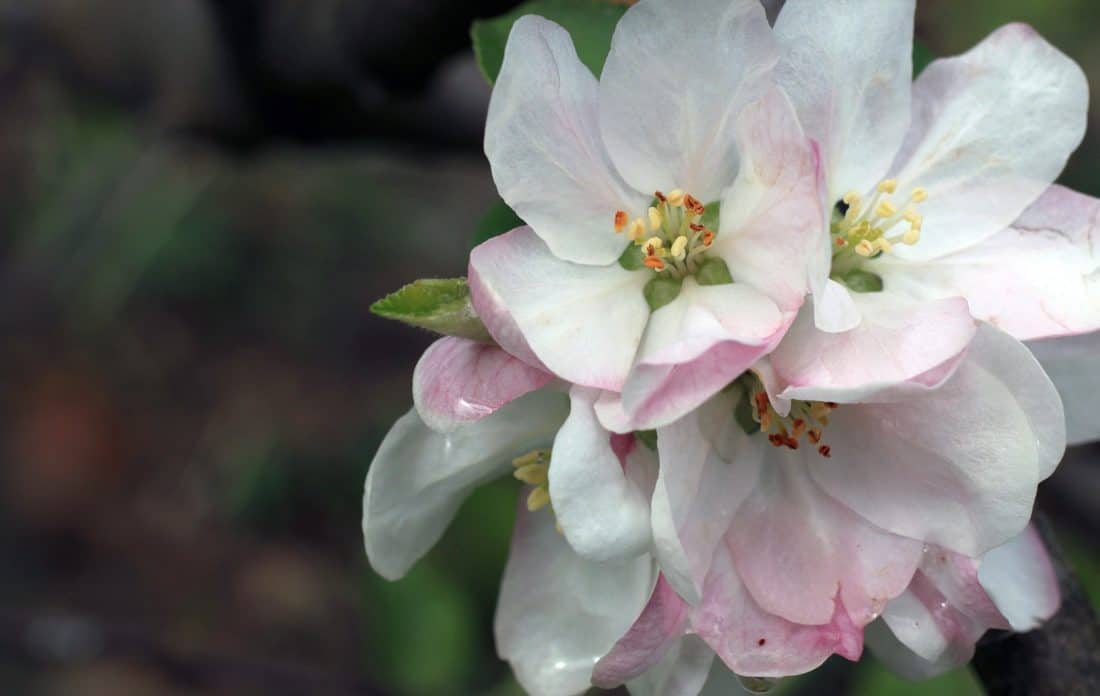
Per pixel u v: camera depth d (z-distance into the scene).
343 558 0.66
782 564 0.26
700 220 0.26
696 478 0.26
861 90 0.27
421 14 0.32
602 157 0.26
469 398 0.25
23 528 0.67
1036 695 0.27
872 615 0.26
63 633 0.48
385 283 0.71
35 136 0.51
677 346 0.25
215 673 0.52
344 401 0.69
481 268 0.25
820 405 0.26
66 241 0.57
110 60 0.37
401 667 0.51
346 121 0.36
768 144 0.25
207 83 0.36
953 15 0.46
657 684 0.26
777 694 0.39
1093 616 0.27
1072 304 0.27
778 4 0.28
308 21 0.34
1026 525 0.25
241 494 0.67
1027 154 0.27
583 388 0.25
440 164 0.39
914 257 0.27
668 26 0.25
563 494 0.25
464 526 0.51
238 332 0.70
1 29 0.38
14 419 0.68
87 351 0.69
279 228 0.69
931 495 0.26
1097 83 0.51
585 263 0.26
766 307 0.26
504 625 0.28
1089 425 0.26
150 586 0.66
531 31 0.25
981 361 0.25
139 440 0.68
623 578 0.28
